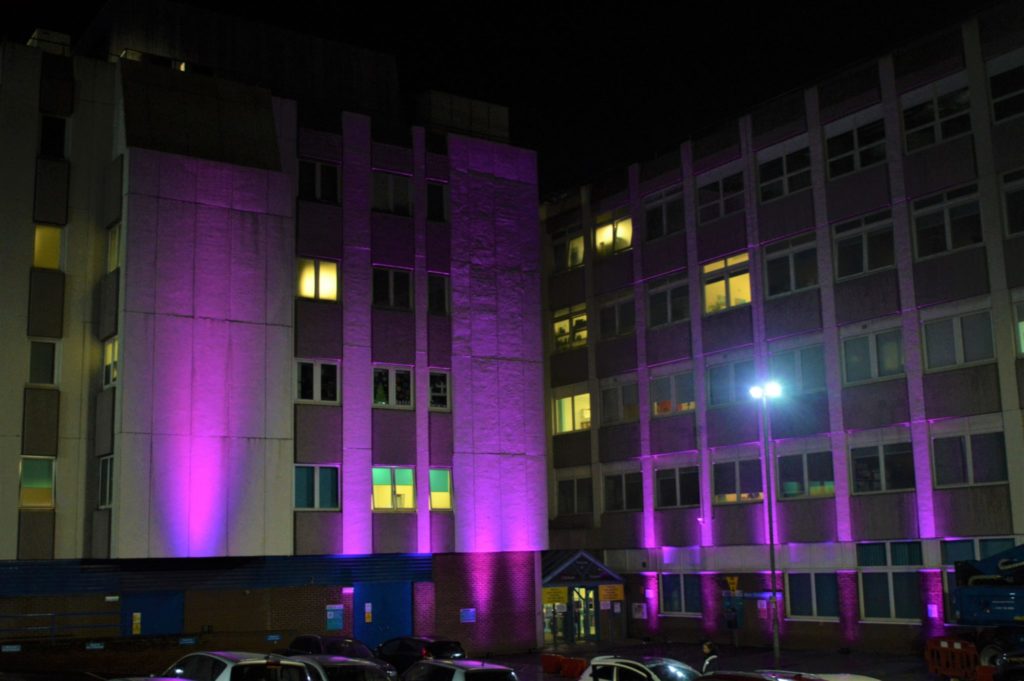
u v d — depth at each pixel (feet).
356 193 127.65
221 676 61.31
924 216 118.32
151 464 107.65
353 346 123.85
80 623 106.93
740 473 134.72
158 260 111.14
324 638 95.09
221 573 113.60
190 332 111.75
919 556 114.83
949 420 113.50
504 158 140.87
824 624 122.83
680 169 146.41
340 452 120.78
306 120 125.80
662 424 144.77
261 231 117.80
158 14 127.54
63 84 115.55
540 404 137.59
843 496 121.80
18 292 110.22
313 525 117.50
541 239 167.53
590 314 157.17
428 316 130.72
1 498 106.01
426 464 126.72
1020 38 111.04
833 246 126.82
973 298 112.88
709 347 139.23
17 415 108.27
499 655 128.16
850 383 123.13
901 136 121.08
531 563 133.69
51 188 113.39
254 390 114.73
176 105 116.67
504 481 132.46
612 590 146.30
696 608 139.03
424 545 124.88
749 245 135.44
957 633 109.09
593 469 153.89
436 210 134.31
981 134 113.50
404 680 68.13
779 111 134.31
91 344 113.39
